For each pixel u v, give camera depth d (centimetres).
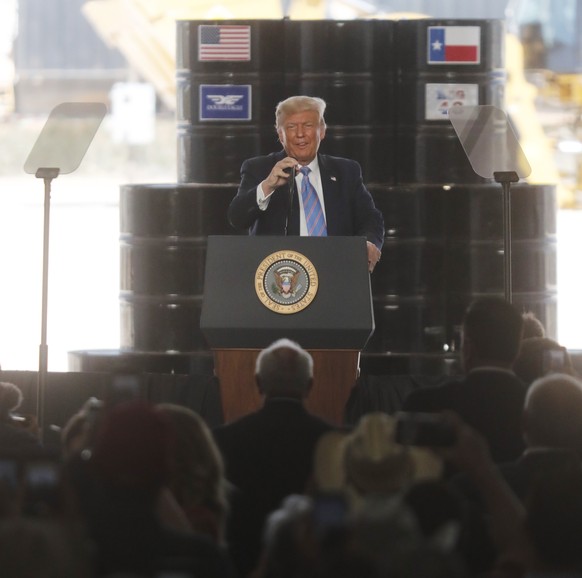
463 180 3044
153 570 1130
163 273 3006
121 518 1152
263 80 3011
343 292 2019
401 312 2994
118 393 1509
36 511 1167
